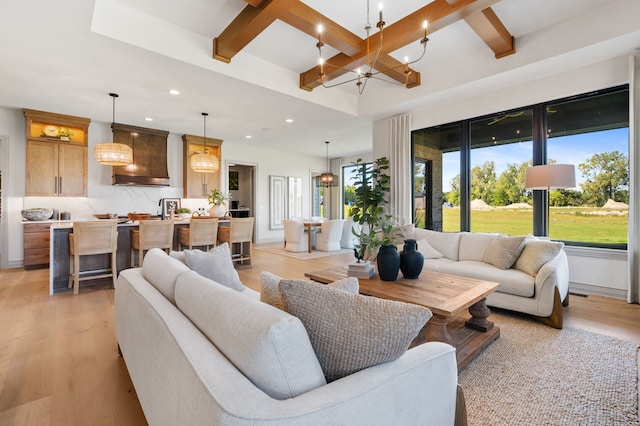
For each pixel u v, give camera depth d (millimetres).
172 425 981
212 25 3395
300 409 740
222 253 2273
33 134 5234
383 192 5770
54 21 2713
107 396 1766
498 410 1623
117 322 2078
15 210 5148
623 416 1571
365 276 2732
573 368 2029
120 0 2969
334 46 3484
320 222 7410
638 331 2617
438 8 2932
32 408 1654
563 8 3193
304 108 5125
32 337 2531
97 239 3852
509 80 4102
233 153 8031
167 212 6668
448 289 2381
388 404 896
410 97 4836
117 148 4574
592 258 3695
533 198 4184
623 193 3588
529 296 2822
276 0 2723
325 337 952
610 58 3500
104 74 3770
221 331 980
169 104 4879
